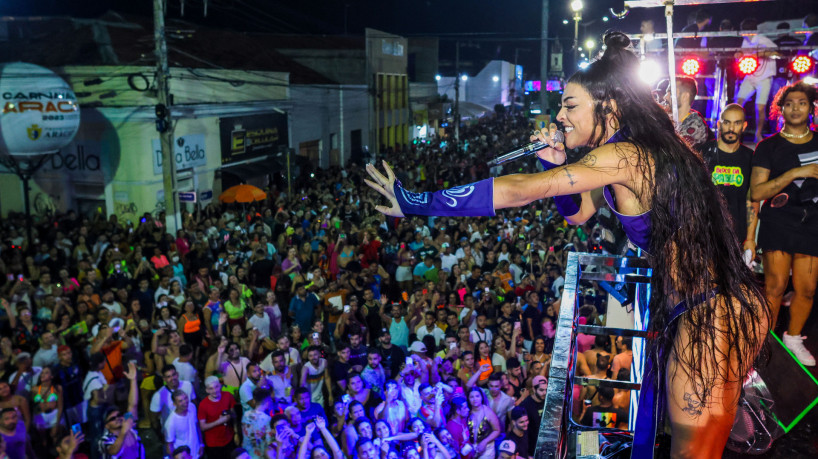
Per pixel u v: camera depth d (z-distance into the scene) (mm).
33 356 7883
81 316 9391
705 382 1427
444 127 56750
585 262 1973
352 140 38281
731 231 1492
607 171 1419
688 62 6742
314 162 33500
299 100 31281
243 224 16391
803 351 3234
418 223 15391
